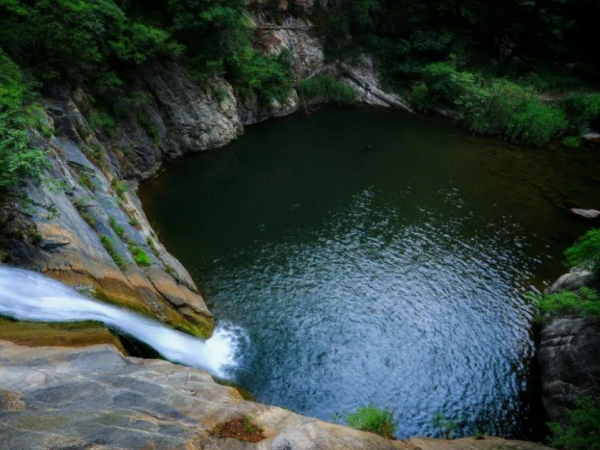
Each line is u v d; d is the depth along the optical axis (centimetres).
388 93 4062
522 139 3434
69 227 1302
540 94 3909
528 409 1420
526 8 3941
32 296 1040
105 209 1684
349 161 3033
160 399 770
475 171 2970
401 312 1762
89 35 1955
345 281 1908
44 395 704
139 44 2359
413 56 4141
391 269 1998
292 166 2914
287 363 1517
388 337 1648
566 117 3584
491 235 2284
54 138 1716
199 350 1460
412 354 1587
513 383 1501
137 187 2420
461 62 4009
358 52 4138
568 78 4041
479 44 4244
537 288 1922
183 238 2102
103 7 2116
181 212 2309
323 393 1429
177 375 882
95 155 2019
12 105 1326
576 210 2486
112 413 689
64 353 861
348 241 2181
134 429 659
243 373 1463
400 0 4141
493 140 3475
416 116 3900
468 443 1086
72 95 2045
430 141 3419
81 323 1031
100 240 1472
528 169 3019
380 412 1245
